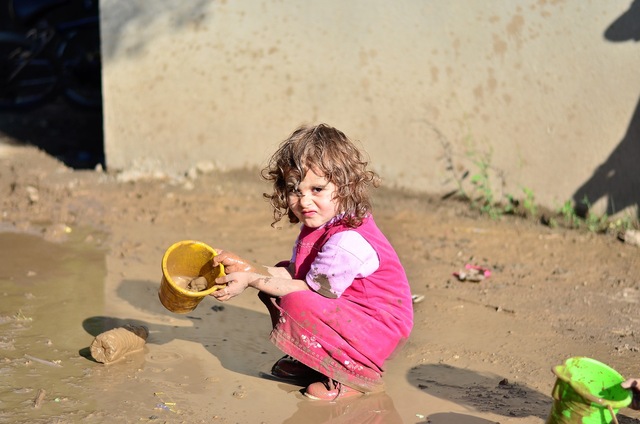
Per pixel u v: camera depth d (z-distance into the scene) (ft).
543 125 19.38
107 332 12.12
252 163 21.75
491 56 19.48
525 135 19.57
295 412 10.77
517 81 19.40
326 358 11.05
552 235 18.72
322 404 11.02
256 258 16.83
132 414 10.50
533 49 19.15
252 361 12.38
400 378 11.89
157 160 22.17
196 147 21.94
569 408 8.95
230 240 17.93
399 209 20.31
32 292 14.70
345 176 10.88
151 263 16.43
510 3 19.12
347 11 20.36
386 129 20.63
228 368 12.09
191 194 20.97
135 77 21.75
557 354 12.80
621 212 19.10
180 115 21.81
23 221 18.63
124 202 20.22
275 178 11.38
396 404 11.08
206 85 21.53
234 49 21.22
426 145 20.39
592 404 8.80
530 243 18.22
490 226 19.30
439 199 20.54
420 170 20.58
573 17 18.74
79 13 33.24
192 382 11.55
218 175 21.91
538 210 19.77
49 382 11.32
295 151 10.86
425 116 20.26
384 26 20.16
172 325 13.60
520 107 19.49
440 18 19.70
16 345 12.48
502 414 10.84
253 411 10.76
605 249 17.90
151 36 21.47
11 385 11.17
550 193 19.63
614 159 18.97
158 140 22.06
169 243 17.60
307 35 20.75
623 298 15.26
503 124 19.70
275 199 11.38
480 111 19.81
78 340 12.78
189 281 11.65
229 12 21.07
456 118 20.04
